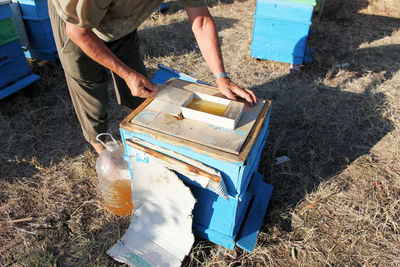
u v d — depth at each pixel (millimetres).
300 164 2859
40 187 2582
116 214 2359
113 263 2016
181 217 1921
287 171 2775
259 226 2152
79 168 2730
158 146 1715
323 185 2613
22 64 3646
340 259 2092
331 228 2295
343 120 3424
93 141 2490
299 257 2102
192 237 1930
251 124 1729
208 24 1995
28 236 2203
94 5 1476
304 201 2500
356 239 2205
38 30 3998
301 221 2326
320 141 3133
